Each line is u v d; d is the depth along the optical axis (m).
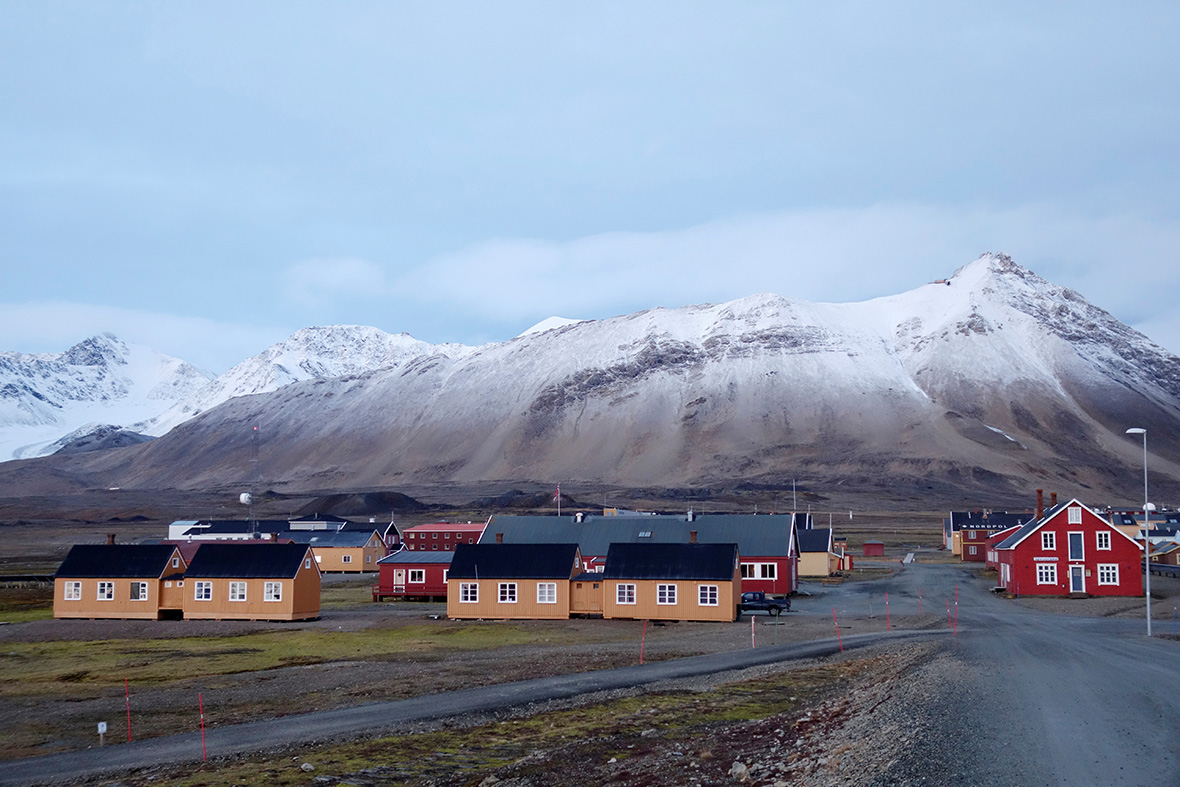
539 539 90.44
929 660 42.00
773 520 86.88
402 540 133.00
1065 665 39.62
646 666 46.03
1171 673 37.22
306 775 28.19
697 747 29.08
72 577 75.50
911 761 23.59
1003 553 91.00
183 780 28.28
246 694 41.75
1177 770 22.08
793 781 24.14
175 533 139.00
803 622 65.31
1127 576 81.00
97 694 43.00
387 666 48.44
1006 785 21.19
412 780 27.50
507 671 45.62
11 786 28.78
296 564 72.62
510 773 27.36
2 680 47.53
